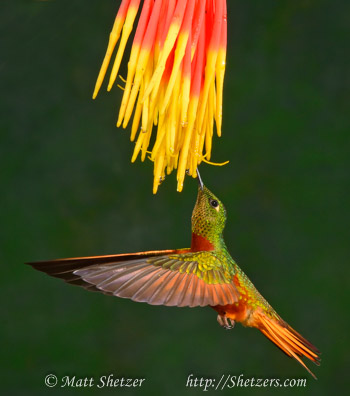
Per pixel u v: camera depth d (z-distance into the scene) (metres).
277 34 7.34
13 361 6.64
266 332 4.22
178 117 3.21
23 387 6.60
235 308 4.23
